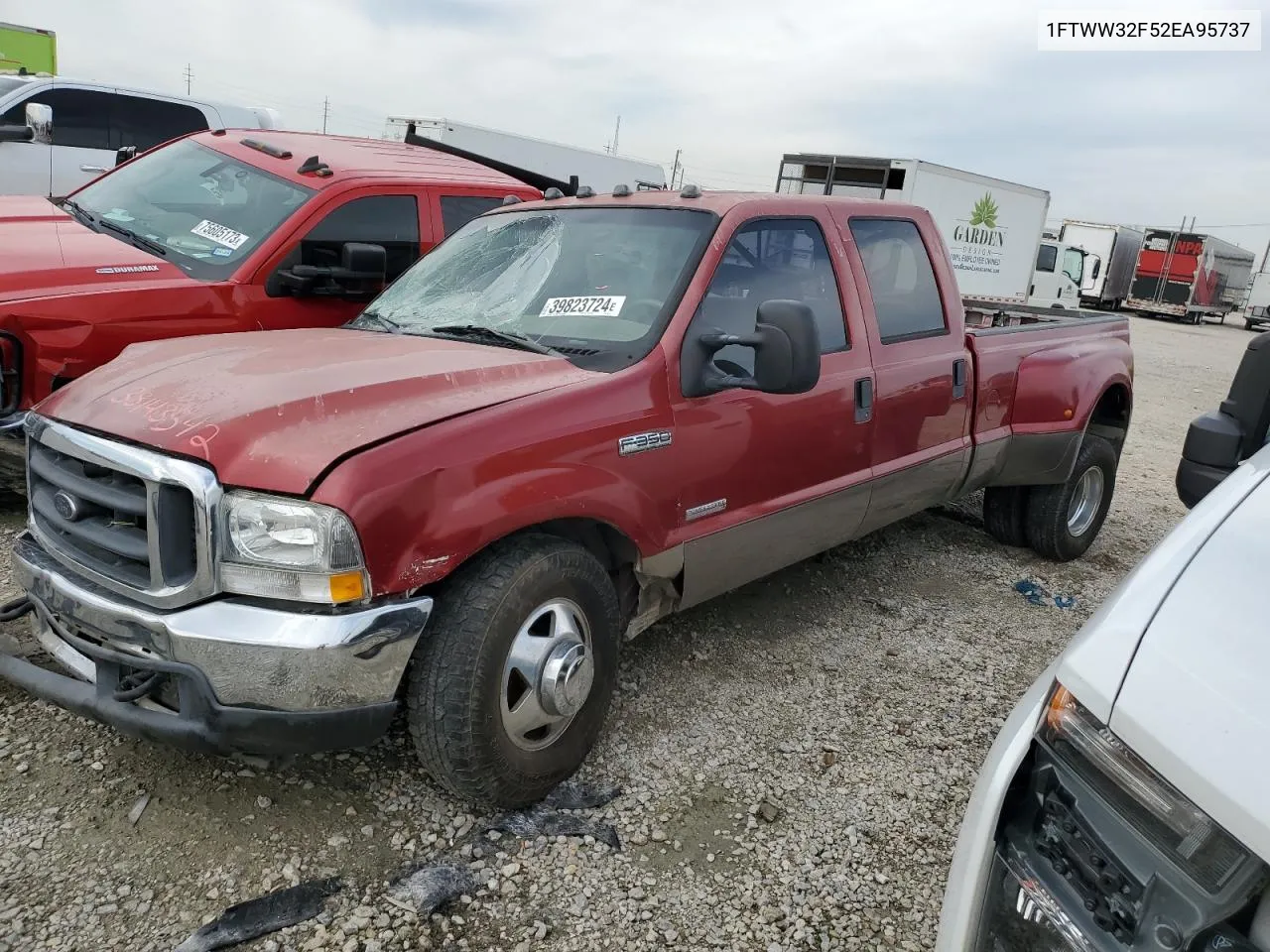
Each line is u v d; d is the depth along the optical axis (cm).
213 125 891
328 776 300
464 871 263
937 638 444
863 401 394
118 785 287
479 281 382
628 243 358
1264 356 246
